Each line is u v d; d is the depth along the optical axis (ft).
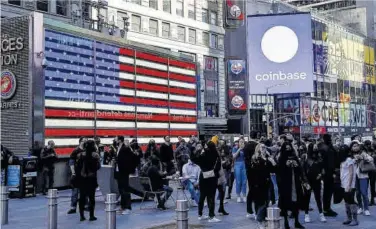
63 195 60.08
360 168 42.75
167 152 58.54
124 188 44.42
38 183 61.57
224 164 53.42
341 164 39.09
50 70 65.41
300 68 94.02
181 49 172.04
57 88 66.33
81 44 70.79
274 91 94.84
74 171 42.60
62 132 66.80
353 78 286.05
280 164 35.53
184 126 96.73
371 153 50.52
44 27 64.75
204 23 184.03
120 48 79.00
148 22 159.43
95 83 73.20
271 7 241.76
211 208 38.88
